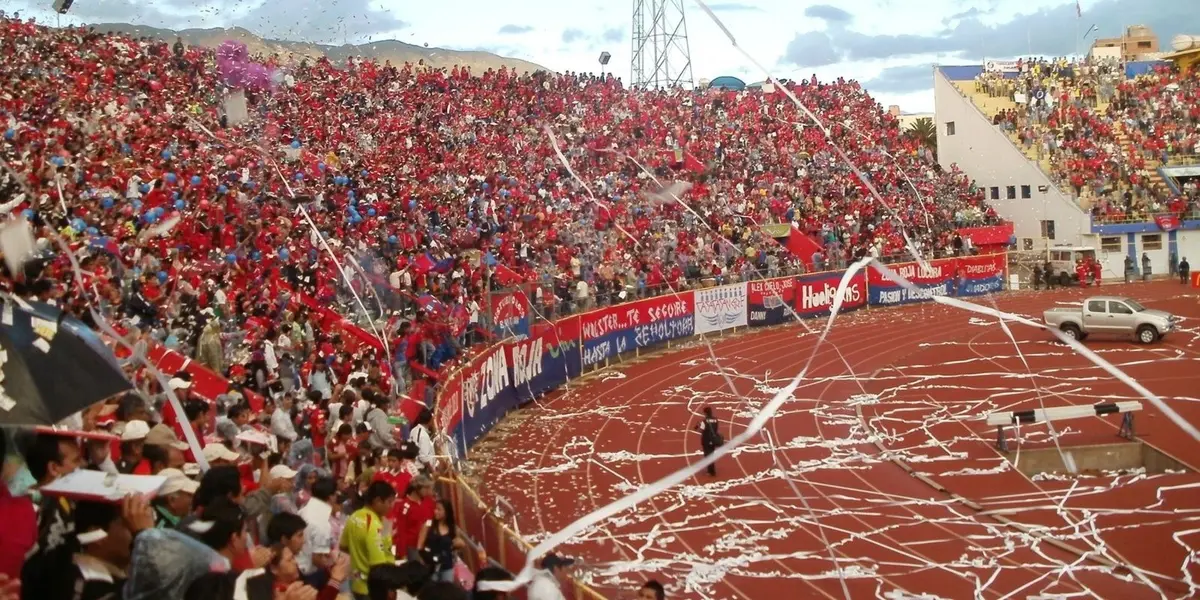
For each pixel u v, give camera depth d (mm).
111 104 29125
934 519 17312
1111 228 56219
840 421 25125
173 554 5371
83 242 16594
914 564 15156
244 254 22562
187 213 22391
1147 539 15984
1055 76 66250
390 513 9914
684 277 40250
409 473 11203
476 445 23250
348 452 12750
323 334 19922
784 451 22391
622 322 35844
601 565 15211
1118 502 18031
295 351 18844
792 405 27375
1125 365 31359
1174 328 36281
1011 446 21844
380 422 13867
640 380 31875
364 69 43938
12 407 5660
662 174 44938
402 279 24422
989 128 60500
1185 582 14180
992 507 17891
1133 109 62688
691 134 49156
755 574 14844
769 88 57688
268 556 6461
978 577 14547
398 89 43188
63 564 5641
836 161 52594
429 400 19594
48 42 33531
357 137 36688
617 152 44469
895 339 38719
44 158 21719
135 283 17234
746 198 46000
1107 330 36156
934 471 20328
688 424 25438
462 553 11984
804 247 46125
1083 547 15727
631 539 16531
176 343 16438
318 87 39562
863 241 48906
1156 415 24500
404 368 21156
